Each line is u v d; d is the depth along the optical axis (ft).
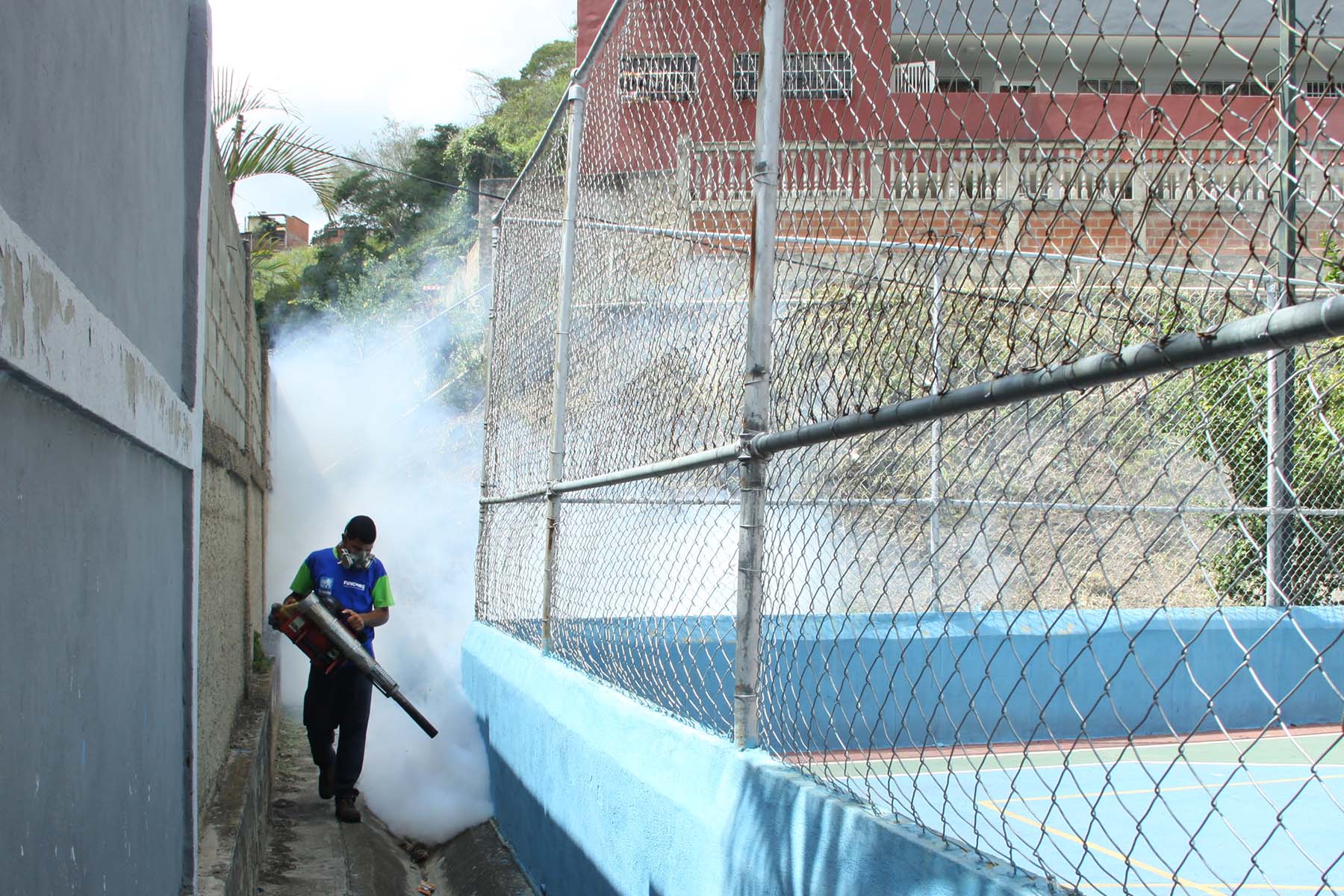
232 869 11.65
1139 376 5.69
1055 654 19.51
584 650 16.34
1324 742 19.70
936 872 7.01
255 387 30.01
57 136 5.72
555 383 18.69
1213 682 20.62
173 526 10.38
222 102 29.60
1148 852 12.02
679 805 10.78
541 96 144.15
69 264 6.01
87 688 6.39
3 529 4.68
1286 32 5.15
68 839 5.82
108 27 7.18
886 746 17.48
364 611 20.20
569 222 18.65
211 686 14.57
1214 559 21.42
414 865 19.39
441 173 138.82
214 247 15.81
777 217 10.36
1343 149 4.80
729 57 11.69
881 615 18.70
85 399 6.07
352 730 19.27
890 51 8.34
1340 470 19.85
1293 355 11.42
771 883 8.89
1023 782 15.80
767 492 11.35
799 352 9.87
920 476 15.33
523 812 17.42
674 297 13.33
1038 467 18.10
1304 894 10.49
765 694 10.66
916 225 8.11
